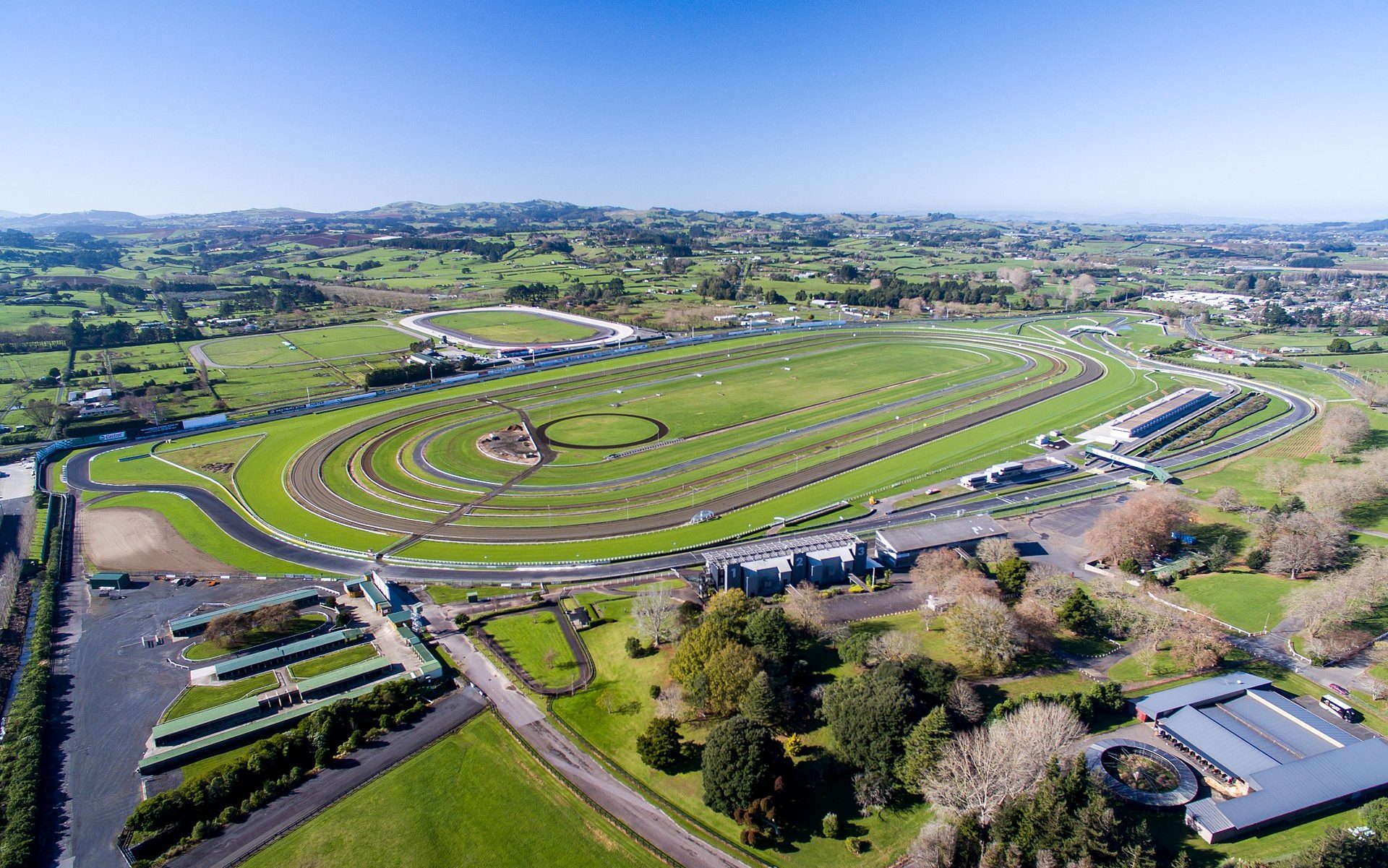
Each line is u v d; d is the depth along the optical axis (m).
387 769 84.69
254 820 77.56
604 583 128.50
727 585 121.88
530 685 99.88
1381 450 169.00
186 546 143.88
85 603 122.62
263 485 174.62
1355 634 103.75
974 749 75.25
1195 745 81.50
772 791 76.00
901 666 88.88
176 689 99.31
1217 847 69.94
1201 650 97.31
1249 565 125.88
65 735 90.19
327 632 113.50
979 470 178.62
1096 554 131.62
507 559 137.62
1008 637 98.06
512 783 82.50
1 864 70.31
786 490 167.12
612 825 76.62
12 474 182.50
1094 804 66.50
